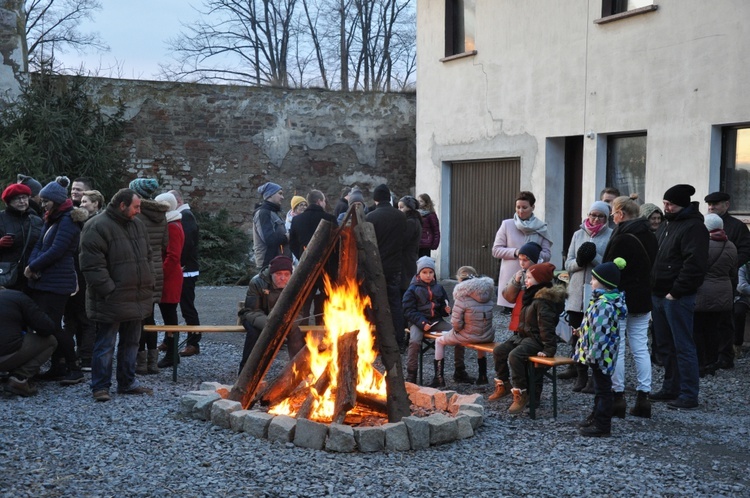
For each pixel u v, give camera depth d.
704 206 11.03
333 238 6.81
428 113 16.89
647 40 11.84
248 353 8.01
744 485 5.19
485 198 15.66
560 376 8.40
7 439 5.86
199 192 19.23
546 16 13.65
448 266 16.80
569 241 14.06
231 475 5.15
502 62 14.69
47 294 7.62
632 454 5.81
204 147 19.20
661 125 11.67
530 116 14.09
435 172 16.73
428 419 6.05
